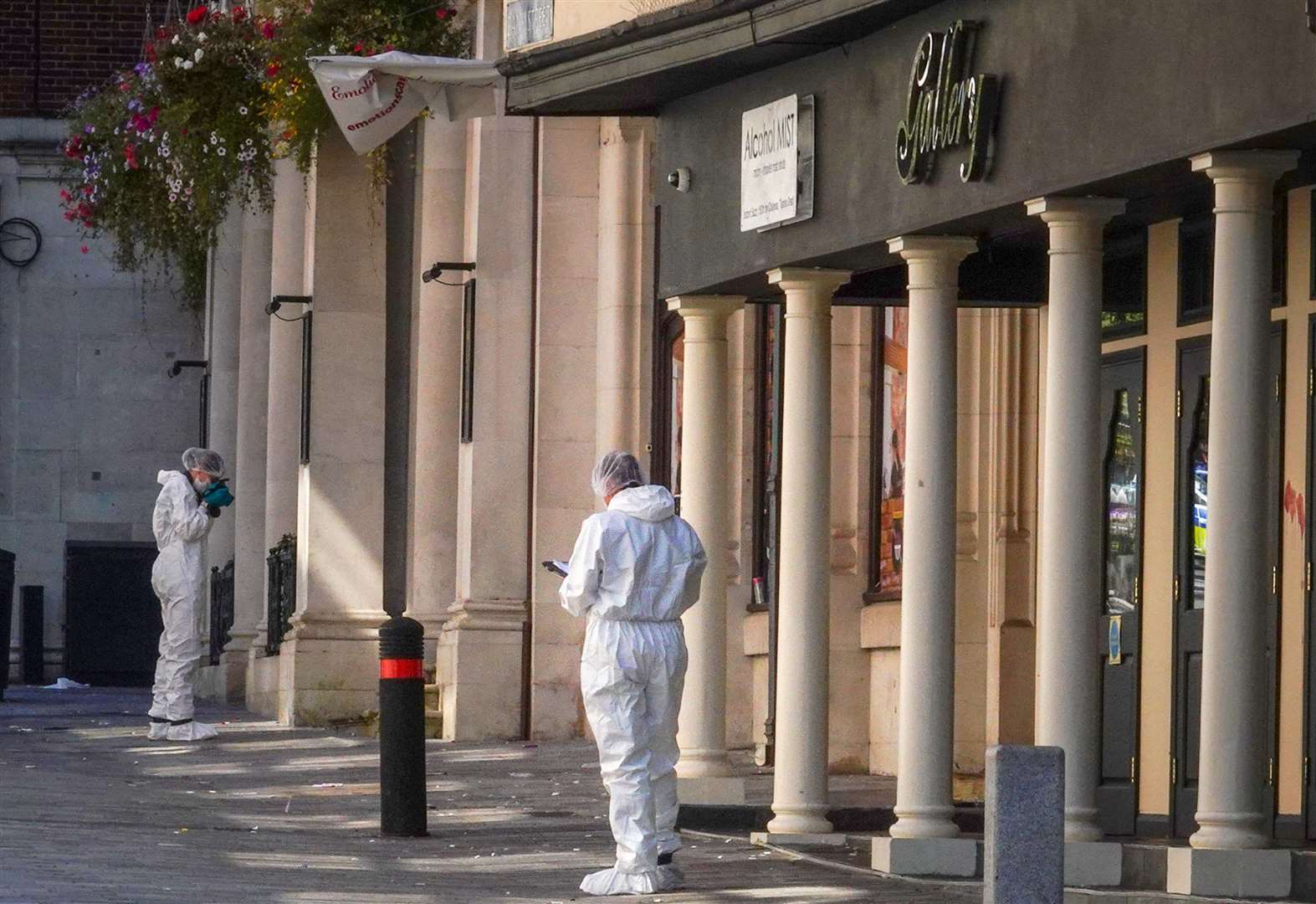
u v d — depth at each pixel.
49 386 108.56
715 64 38.94
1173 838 36.97
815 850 38.66
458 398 67.94
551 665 61.19
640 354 60.59
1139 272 38.88
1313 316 34.19
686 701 42.69
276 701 78.31
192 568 61.25
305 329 71.00
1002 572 47.72
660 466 60.25
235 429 97.06
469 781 49.75
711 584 42.59
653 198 60.66
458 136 67.00
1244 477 29.91
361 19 65.88
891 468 52.91
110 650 105.00
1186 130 29.53
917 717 35.81
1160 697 37.75
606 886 32.06
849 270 39.09
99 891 29.75
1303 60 27.58
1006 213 33.69
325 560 69.69
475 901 30.53
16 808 41.28
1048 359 32.88
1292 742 34.41
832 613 53.66
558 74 41.81
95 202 80.69
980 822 41.94
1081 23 31.52
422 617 67.62
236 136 71.25
